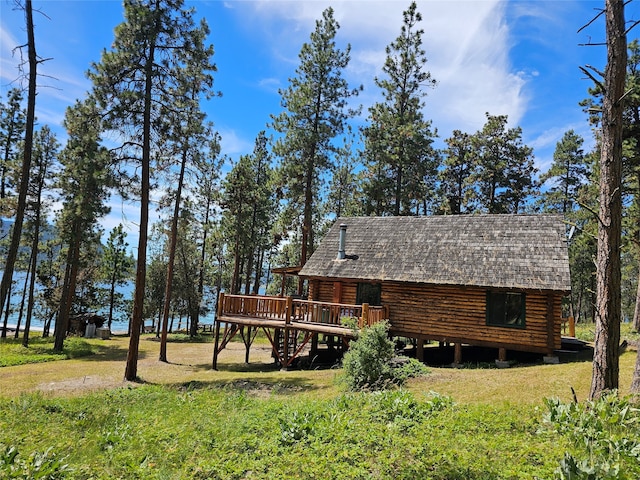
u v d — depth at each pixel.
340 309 16.17
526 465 5.07
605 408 5.89
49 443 7.20
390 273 17.20
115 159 15.22
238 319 17.72
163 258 39.28
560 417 6.25
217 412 9.12
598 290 6.83
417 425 6.98
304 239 27.23
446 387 10.45
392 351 12.03
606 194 6.77
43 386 14.43
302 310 16.98
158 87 15.64
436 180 39.56
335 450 6.11
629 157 19.17
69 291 25.12
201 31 15.37
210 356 22.91
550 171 34.81
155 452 6.66
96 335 35.66
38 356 21.47
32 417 8.87
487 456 5.52
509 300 15.32
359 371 11.37
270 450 6.32
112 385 14.41
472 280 15.33
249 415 8.39
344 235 19.33
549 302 14.55
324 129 26.62
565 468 4.36
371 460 5.77
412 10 29.62
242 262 40.47
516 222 17.62
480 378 11.16
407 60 29.92
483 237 17.44
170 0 14.97
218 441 6.95
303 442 6.52
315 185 29.34
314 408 8.44
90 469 5.96
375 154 31.19
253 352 24.39
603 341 6.68
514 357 16.36
